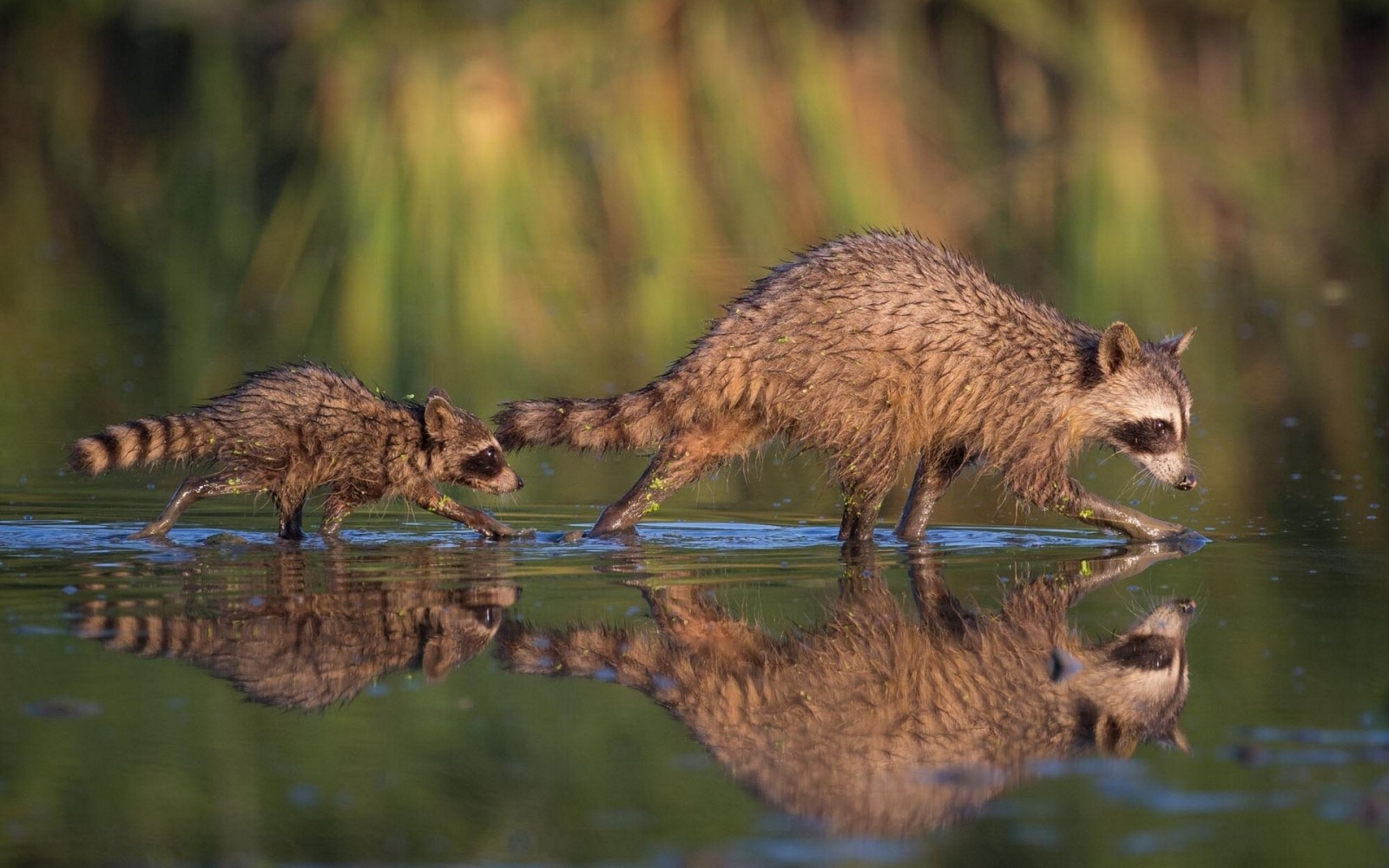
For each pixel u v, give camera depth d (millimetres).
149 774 13266
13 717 14492
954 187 54500
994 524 26109
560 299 48125
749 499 28812
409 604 18734
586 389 38594
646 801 12961
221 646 16828
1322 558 22234
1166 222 55719
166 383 38938
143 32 58750
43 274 51938
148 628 17422
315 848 12000
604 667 16375
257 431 24562
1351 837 12180
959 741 14359
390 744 14062
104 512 26047
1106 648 17141
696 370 24922
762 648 17047
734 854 11922
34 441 32906
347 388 26000
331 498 25250
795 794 13141
